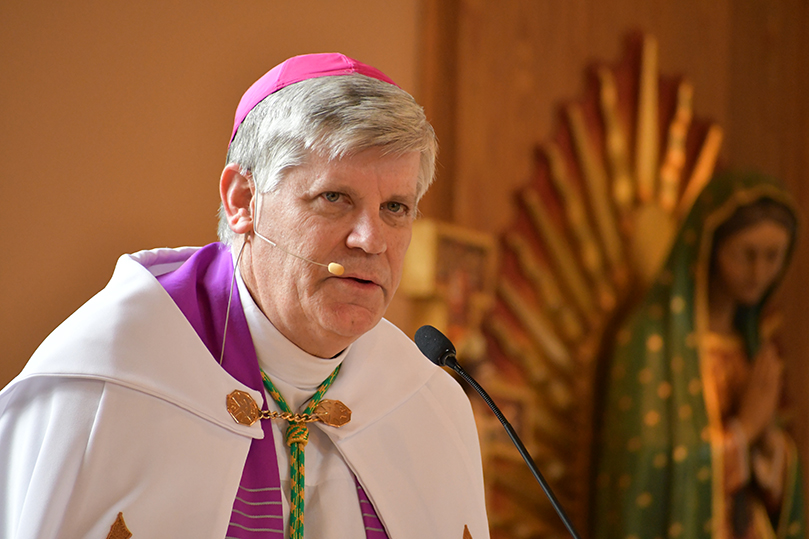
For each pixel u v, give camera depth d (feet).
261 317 10.32
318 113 9.49
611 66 31.60
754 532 32.35
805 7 38.63
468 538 11.18
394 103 9.71
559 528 28.35
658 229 32.12
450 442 11.66
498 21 28.25
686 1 34.42
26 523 8.39
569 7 30.53
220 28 21.21
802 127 37.83
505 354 27.73
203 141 20.68
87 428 8.91
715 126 34.63
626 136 31.89
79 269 18.25
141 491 8.91
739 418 32.83
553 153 29.43
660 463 30.27
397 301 24.95
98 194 18.67
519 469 27.61
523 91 28.86
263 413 10.03
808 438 35.78
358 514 10.37
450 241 25.96
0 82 17.37
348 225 9.64
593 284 30.30
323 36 23.49
